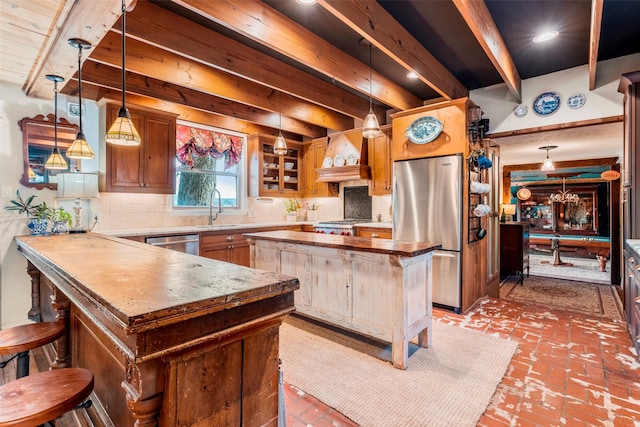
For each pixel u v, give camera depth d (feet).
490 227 14.10
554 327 9.91
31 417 3.12
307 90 11.96
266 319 3.38
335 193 18.80
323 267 9.04
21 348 4.82
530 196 30.58
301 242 9.28
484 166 12.17
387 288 7.63
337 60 9.64
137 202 13.69
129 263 4.78
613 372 7.16
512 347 8.45
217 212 16.53
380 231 14.55
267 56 10.48
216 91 11.23
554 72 12.13
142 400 2.68
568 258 27.40
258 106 12.78
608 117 11.18
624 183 10.02
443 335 9.27
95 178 11.06
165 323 2.61
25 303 10.58
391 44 8.36
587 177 28.53
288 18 8.13
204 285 3.38
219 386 3.12
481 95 13.57
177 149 14.97
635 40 9.88
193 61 10.51
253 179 17.54
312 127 18.60
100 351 4.67
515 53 10.58
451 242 11.51
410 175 12.62
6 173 10.28
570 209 30.27
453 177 11.47
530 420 5.59
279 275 3.89
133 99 12.45
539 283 16.48
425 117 12.28
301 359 7.84
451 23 8.73
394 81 12.42
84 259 5.16
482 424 5.51
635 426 5.41
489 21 8.23
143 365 2.66
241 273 4.00
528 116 12.66
